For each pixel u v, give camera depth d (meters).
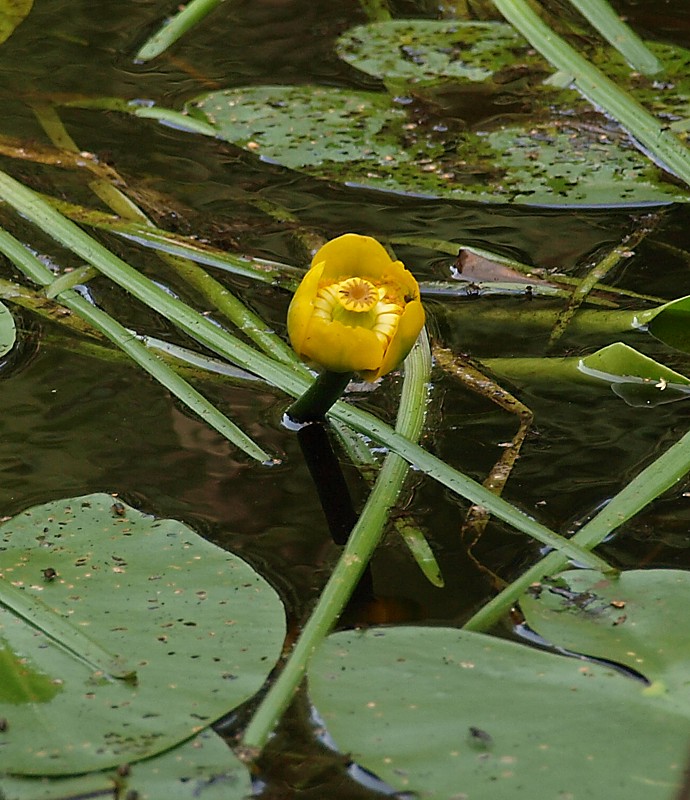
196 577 2.64
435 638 2.62
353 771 2.58
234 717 2.60
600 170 2.92
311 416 2.74
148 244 2.86
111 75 3.03
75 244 2.82
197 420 2.74
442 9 3.52
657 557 2.67
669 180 2.91
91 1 3.44
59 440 2.73
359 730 2.59
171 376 2.75
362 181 2.91
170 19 3.34
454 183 2.90
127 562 2.65
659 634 2.62
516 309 2.83
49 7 3.39
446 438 2.74
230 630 2.62
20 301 2.81
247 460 2.72
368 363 2.68
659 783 2.57
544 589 2.64
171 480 2.71
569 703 2.59
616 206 2.89
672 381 2.77
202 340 2.78
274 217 2.88
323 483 2.71
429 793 2.57
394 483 2.70
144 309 2.82
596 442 2.74
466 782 2.57
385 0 3.54
